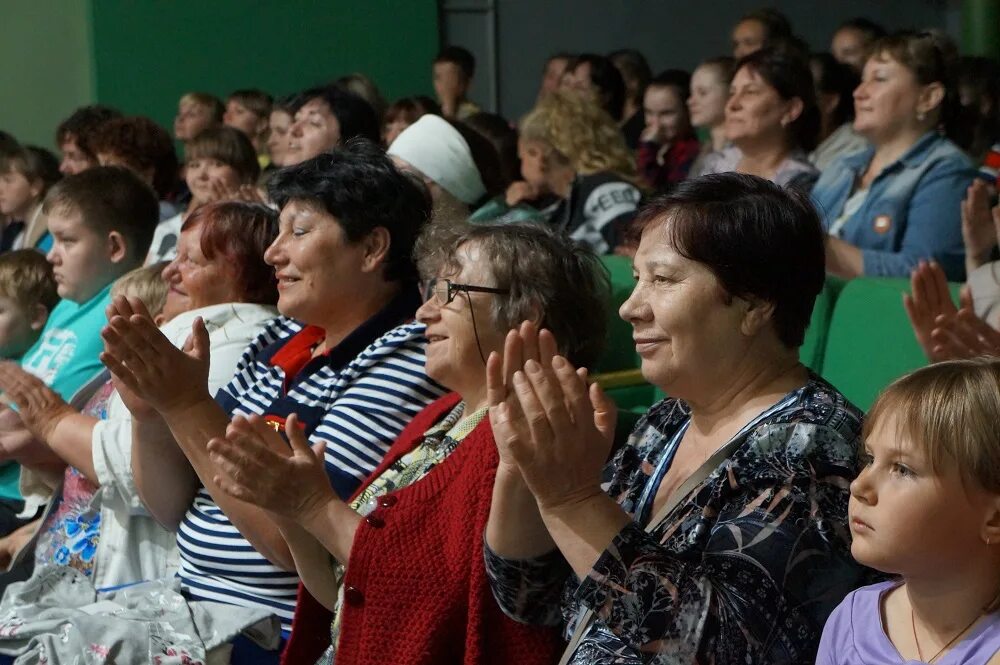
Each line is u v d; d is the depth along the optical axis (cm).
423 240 250
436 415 246
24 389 309
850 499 156
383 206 273
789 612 168
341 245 272
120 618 262
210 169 486
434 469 212
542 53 975
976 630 147
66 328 378
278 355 291
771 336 190
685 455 198
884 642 154
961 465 143
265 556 250
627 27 980
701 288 186
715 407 193
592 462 169
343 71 939
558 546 175
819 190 397
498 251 226
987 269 269
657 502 197
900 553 147
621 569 167
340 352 273
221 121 744
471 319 225
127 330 233
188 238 321
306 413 271
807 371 196
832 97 497
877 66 365
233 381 293
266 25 920
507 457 178
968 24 758
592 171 467
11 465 385
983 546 146
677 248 187
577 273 229
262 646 262
